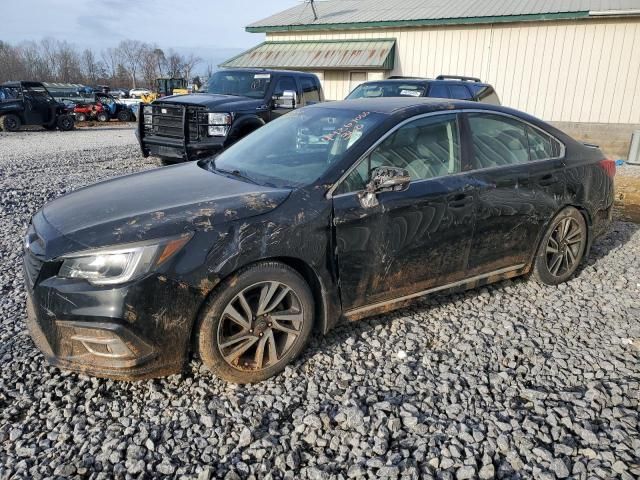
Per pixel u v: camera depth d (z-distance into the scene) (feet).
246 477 7.94
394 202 11.17
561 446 8.62
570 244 15.20
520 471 8.14
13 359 10.79
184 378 10.34
